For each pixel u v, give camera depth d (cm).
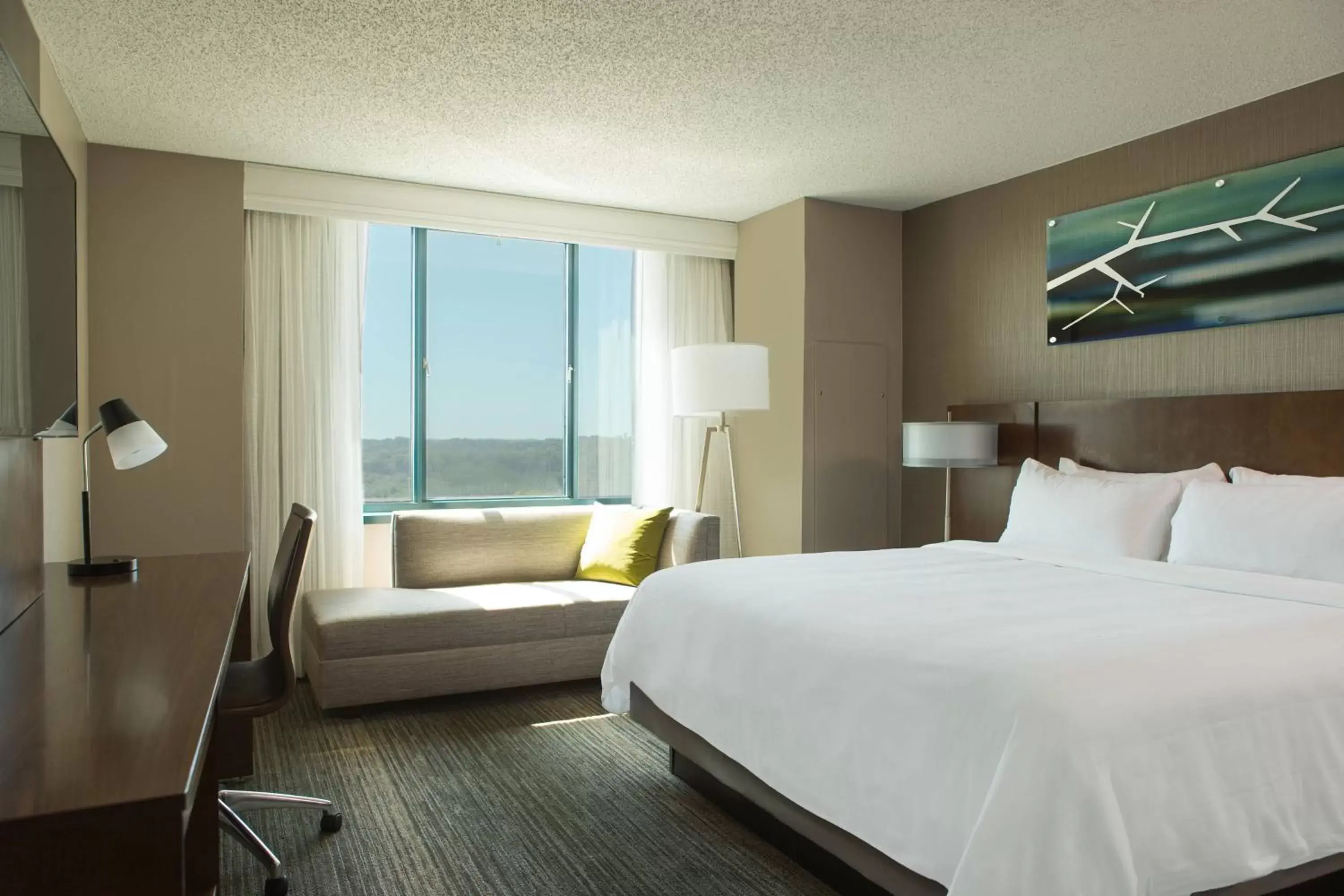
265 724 371
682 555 460
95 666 148
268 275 446
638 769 321
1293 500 298
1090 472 400
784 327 511
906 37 299
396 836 264
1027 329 453
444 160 431
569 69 325
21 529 210
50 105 312
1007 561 343
